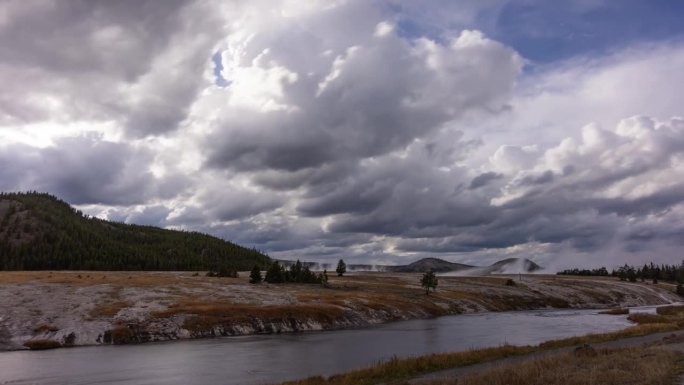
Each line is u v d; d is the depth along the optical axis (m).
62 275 125.62
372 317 94.31
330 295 110.94
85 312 73.81
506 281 196.00
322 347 55.78
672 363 25.19
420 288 150.12
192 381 36.78
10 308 72.88
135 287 99.38
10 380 38.69
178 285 108.69
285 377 37.38
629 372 23.20
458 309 122.88
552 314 114.44
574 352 32.91
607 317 101.00
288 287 125.56
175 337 68.50
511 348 40.88
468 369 32.00
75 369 43.50
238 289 110.25
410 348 53.34
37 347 59.38
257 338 67.50
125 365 45.28
